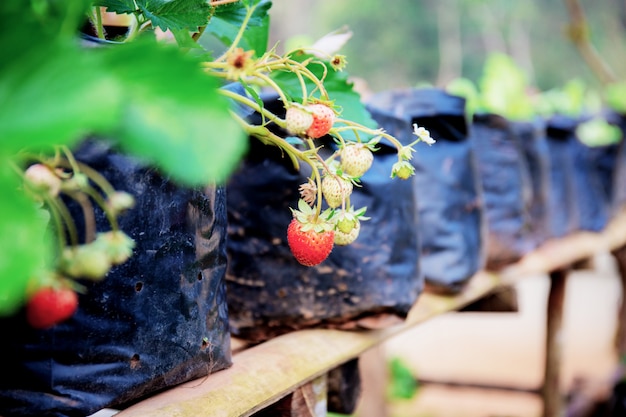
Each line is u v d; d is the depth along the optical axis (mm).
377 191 919
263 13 762
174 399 672
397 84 11055
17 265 385
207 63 609
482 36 11250
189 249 676
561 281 1961
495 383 2857
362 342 937
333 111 604
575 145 2043
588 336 3721
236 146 392
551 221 1775
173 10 673
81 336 606
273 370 785
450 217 1169
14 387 591
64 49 381
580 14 2756
